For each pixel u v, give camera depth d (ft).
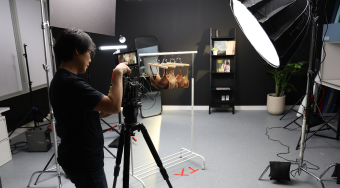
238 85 16.55
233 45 15.35
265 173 8.56
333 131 12.36
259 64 16.11
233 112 15.72
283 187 7.73
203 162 8.87
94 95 3.46
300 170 8.00
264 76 16.25
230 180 8.16
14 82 13.06
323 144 10.93
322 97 14.37
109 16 8.41
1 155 9.55
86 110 3.72
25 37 13.78
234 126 13.50
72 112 3.64
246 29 5.05
